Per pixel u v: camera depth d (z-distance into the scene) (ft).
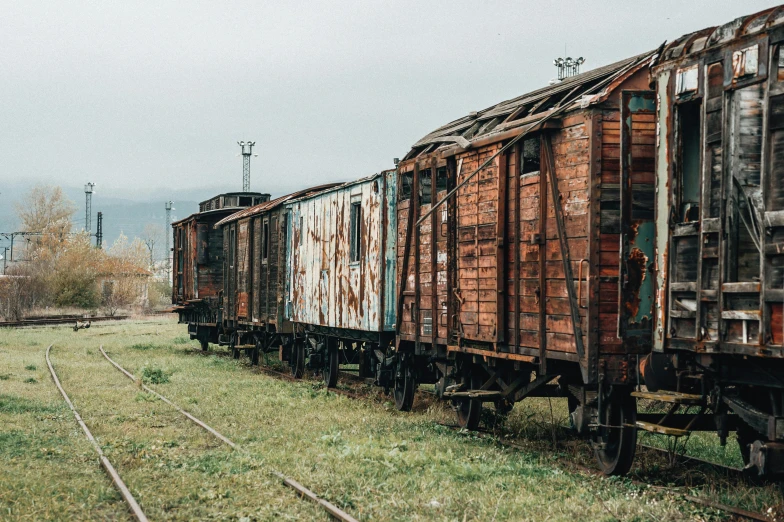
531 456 33.63
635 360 29.35
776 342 21.31
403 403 48.96
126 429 40.47
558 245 31.94
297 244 70.79
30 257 254.88
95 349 96.32
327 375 62.08
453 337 41.22
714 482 28.30
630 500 25.81
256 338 83.05
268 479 29.35
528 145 34.47
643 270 29.12
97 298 227.40
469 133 42.09
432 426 41.96
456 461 31.58
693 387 27.37
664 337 26.00
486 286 37.55
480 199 38.24
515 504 25.34
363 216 54.80
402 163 48.75
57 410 46.47
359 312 54.85
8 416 43.62
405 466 31.14
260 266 81.82
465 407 42.32
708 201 24.09
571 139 31.04
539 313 33.04
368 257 53.52
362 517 24.30
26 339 111.34
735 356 23.61
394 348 50.72
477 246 38.50
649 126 29.17
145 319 200.23
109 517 25.02
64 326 159.02
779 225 21.17
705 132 24.25
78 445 35.94
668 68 26.11
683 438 36.29
